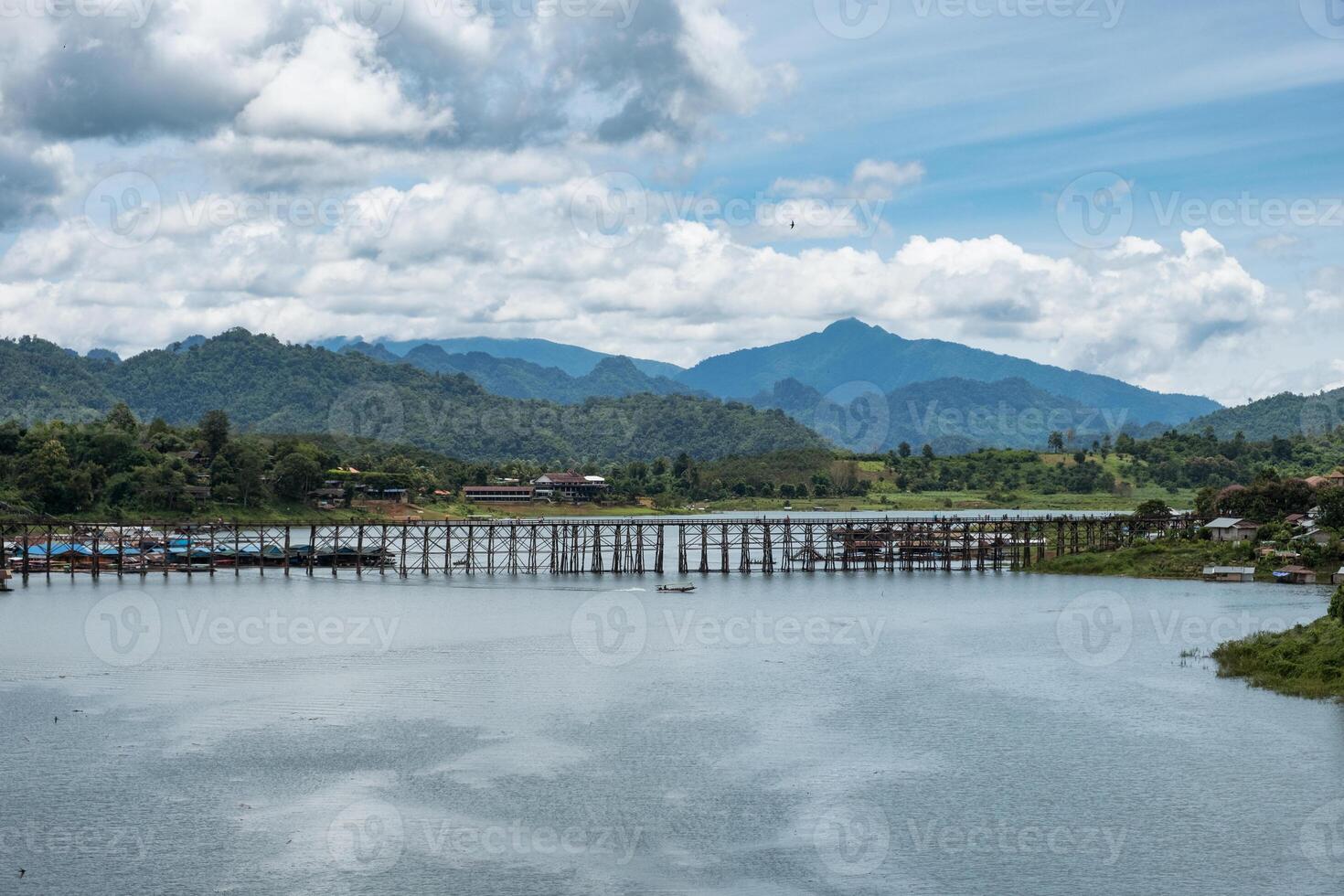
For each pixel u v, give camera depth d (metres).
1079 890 50.81
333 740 72.75
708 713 79.50
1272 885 51.09
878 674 92.88
